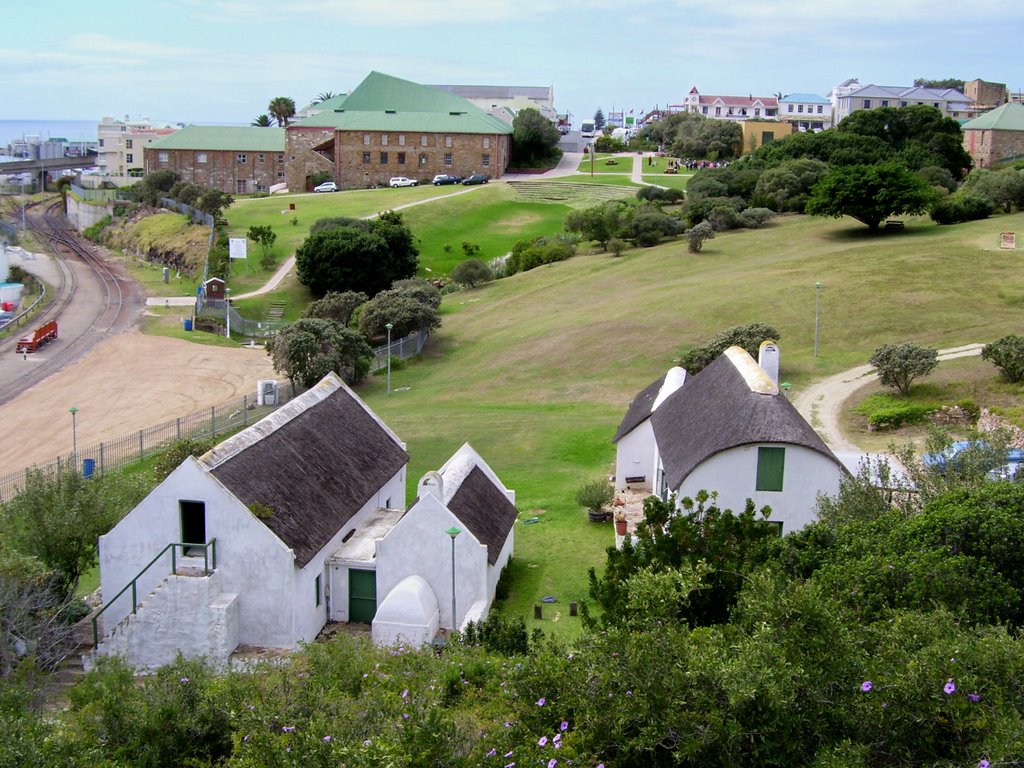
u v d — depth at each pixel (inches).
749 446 1360.7
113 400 2898.6
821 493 1305.4
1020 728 584.1
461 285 4269.2
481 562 1255.5
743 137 7564.0
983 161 6648.6
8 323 3914.9
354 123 6973.4
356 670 878.4
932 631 719.1
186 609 1176.2
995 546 933.2
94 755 736.3
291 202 6058.1
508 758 640.4
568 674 713.0
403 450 1640.0
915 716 631.2
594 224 4500.5
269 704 764.6
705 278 3683.6
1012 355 2204.7
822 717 648.4
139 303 4362.7
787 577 840.9
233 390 3011.8
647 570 834.2
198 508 1238.9
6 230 6535.4
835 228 4261.8
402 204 5797.2
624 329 3181.6
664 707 642.8
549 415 2508.6
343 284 4160.9
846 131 5905.5
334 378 1609.3
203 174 7313.0
